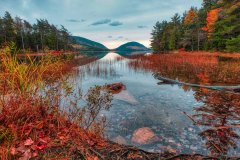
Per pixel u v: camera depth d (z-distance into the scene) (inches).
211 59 880.3
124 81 466.3
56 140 114.9
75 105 169.6
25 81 145.9
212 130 174.9
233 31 1198.3
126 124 195.6
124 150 110.7
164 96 312.3
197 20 1825.8
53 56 191.6
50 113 150.2
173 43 2204.7
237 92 149.9
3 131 107.6
